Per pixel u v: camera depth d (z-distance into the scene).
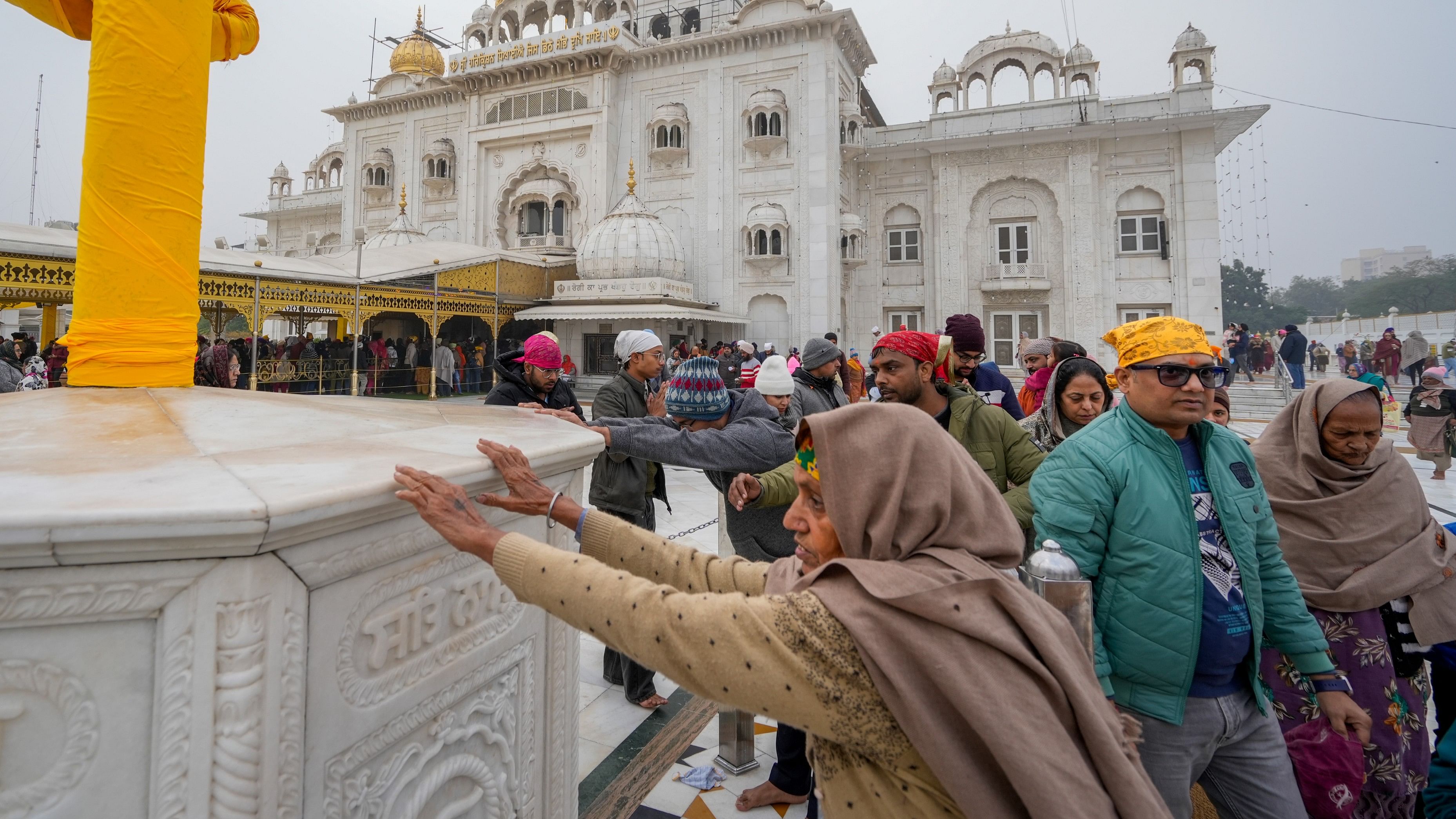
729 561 1.45
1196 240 20.41
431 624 1.35
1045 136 21.50
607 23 23.16
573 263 22.61
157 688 0.95
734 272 21.89
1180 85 21.69
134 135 1.88
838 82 21.95
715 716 3.26
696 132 22.45
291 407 1.87
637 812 2.52
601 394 3.69
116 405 1.63
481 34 28.42
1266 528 1.92
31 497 0.89
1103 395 3.01
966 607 0.93
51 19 2.07
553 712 1.80
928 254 23.11
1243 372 19.61
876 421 1.11
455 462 1.32
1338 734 1.92
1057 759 0.87
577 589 1.07
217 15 2.32
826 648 0.92
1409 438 8.85
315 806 1.09
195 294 2.09
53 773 0.91
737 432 2.40
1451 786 1.59
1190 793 2.17
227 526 0.89
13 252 9.32
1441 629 2.15
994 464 2.60
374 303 15.73
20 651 0.89
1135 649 1.78
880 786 1.00
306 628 1.07
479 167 25.00
